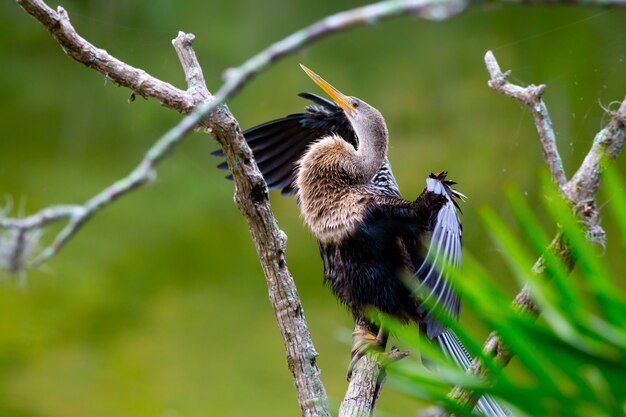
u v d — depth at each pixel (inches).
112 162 610.9
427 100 665.0
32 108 663.1
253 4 713.6
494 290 75.8
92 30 643.5
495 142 600.7
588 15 594.2
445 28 731.4
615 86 513.3
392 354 186.7
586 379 69.1
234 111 639.1
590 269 78.0
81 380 421.4
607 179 84.2
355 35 730.8
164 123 645.3
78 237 547.8
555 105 513.3
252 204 156.9
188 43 155.2
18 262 199.3
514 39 667.4
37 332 462.6
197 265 541.0
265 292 524.4
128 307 495.5
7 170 580.1
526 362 71.0
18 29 738.8
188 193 605.9
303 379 159.8
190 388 422.9
